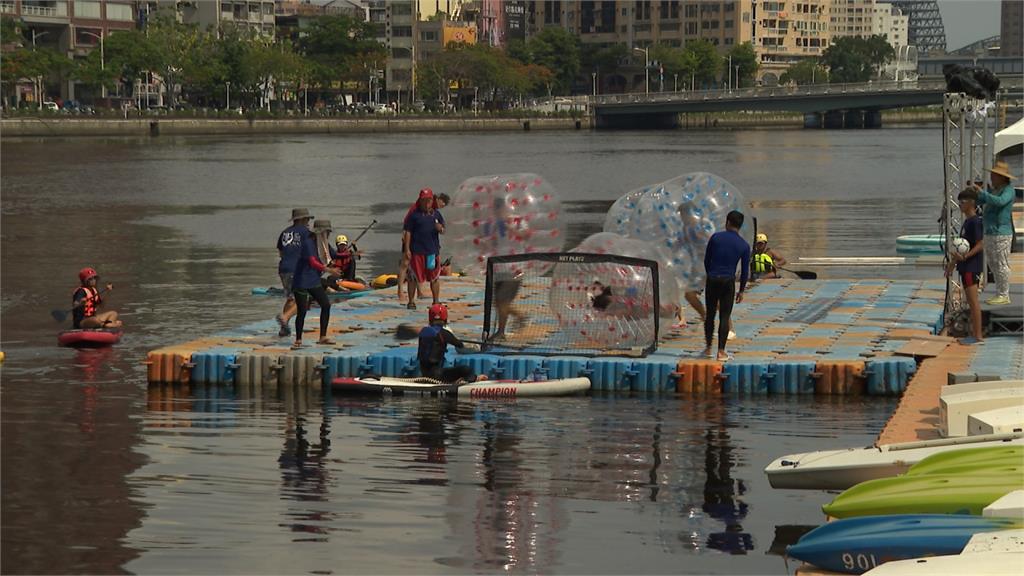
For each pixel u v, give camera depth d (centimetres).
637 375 2095
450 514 1441
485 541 1345
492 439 1784
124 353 2448
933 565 1076
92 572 1259
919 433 1593
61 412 1936
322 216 5769
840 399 2036
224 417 1922
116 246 4488
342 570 1264
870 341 2288
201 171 9500
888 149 14075
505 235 3117
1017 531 1150
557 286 2272
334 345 2280
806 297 2880
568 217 5675
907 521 1209
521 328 2289
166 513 1431
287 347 2261
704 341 2323
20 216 5766
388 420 1906
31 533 1366
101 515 1424
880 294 2922
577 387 2088
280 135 18750
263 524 1400
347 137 18125
